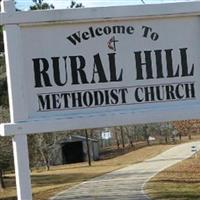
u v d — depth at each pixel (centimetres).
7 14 630
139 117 647
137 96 655
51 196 2852
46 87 640
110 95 650
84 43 649
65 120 634
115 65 652
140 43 657
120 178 3697
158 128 8950
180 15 660
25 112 633
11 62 631
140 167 4744
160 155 6294
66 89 643
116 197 2583
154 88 658
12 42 632
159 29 661
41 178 4456
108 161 6544
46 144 5412
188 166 3794
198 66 666
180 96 662
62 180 4119
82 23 647
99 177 4056
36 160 5362
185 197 2338
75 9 640
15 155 632
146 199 2384
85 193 2877
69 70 645
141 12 650
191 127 5662
